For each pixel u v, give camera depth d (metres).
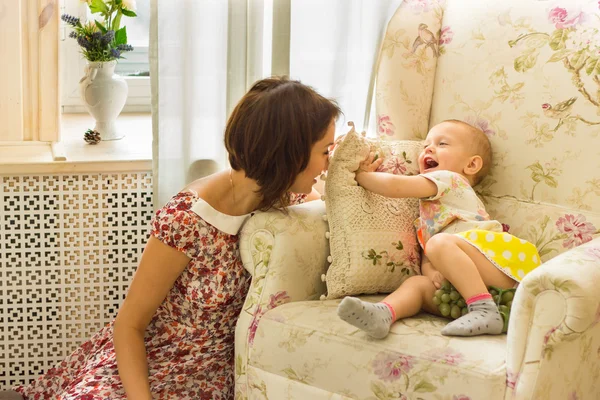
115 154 2.17
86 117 2.62
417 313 1.68
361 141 1.78
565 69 1.85
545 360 1.39
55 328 2.21
